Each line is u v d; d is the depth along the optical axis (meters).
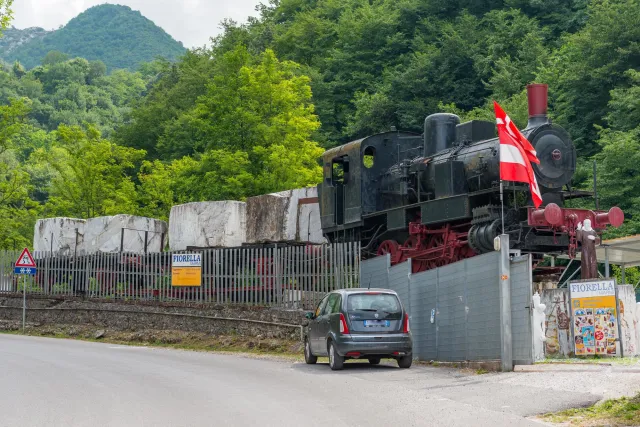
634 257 24.41
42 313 28.41
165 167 55.66
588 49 46.62
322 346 16.12
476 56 57.25
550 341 15.00
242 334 22.33
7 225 41.38
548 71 48.75
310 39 76.06
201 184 39.75
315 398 11.10
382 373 14.55
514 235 19.06
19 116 42.50
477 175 20.36
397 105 58.56
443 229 20.86
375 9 72.75
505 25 57.69
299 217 27.05
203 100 41.66
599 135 46.25
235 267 23.45
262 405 10.49
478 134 21.89
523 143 17.38
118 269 26.81
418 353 17.92
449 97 58.53
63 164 49.75
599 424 8.63
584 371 12.59
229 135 40.19
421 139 25.11
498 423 8.70
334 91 67.75
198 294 24.44
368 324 15.21
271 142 39.78
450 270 16.41
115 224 31.86
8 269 30.56
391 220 22.58
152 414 9.86
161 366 16.33
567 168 19.98
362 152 24.02
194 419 9.44
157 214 45.00
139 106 82.38
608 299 14.30
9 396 11.64
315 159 40.81
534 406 9.84
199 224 28.59
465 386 12.01
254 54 74.81
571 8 60.22
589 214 18.59
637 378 11.41
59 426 9.06
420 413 9.52
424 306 17.64
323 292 21.06
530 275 13.83
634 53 44.38
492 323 14.64
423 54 61.81
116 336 24.95
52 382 13.37
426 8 69.38
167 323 24.58
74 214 44.53
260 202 27.91
